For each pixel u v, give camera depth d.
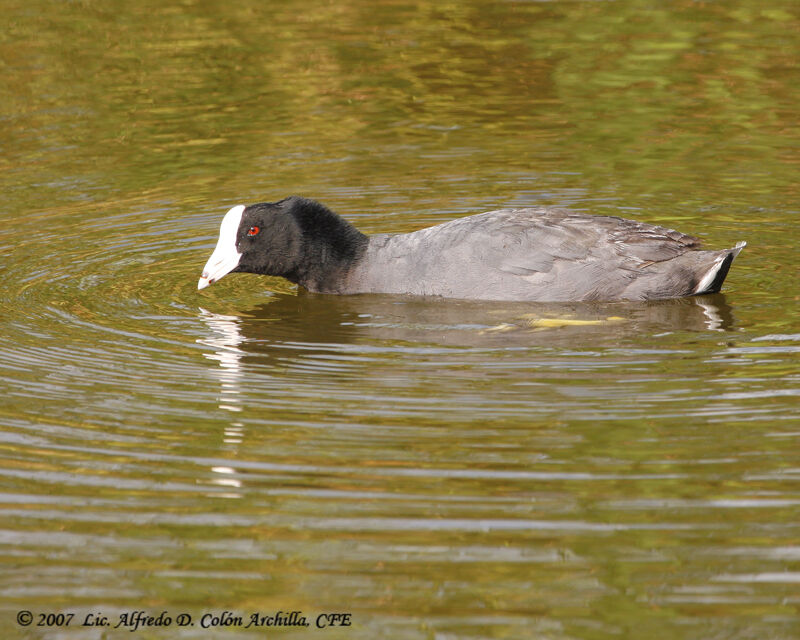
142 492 8.80
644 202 16.41
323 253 13.71
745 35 23.70
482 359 11.36
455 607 7.45
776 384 10.47
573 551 7.97
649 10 25.50
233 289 13.99
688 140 19.00
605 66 22.48
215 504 8.64
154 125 20.03
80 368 11.21
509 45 23.73
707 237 14.98
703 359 11.16
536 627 7.25
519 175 17.70
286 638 7.25
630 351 11.45
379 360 11.43
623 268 12.86
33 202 16.72
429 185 17.38
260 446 9.52
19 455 9.36
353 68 22.67
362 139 19.44
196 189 17.27
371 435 9.66
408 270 13.50
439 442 9.51
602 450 9.29
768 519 8.26
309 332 12.32
